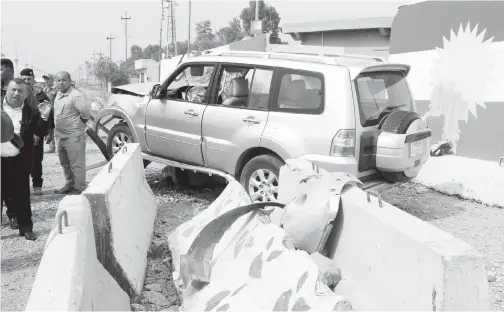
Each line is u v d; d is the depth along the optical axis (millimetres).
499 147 8500
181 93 7574
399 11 10516
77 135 7559
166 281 4629
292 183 5051
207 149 6949
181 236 5270
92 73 58312
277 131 6148
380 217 3504
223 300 3701
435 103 9742
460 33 9125
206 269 4172
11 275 4773
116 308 3533
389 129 6012
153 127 7730
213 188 8305
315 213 4137
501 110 8453
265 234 3990
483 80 8727
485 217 6910
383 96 6422
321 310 2916
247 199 5039
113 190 4266
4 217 6520
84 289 2787
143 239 5066
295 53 6645
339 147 5742
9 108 5570
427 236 3037
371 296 3441
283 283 3357
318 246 4152
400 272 3150
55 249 2930
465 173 8180
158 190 8156
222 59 6980
